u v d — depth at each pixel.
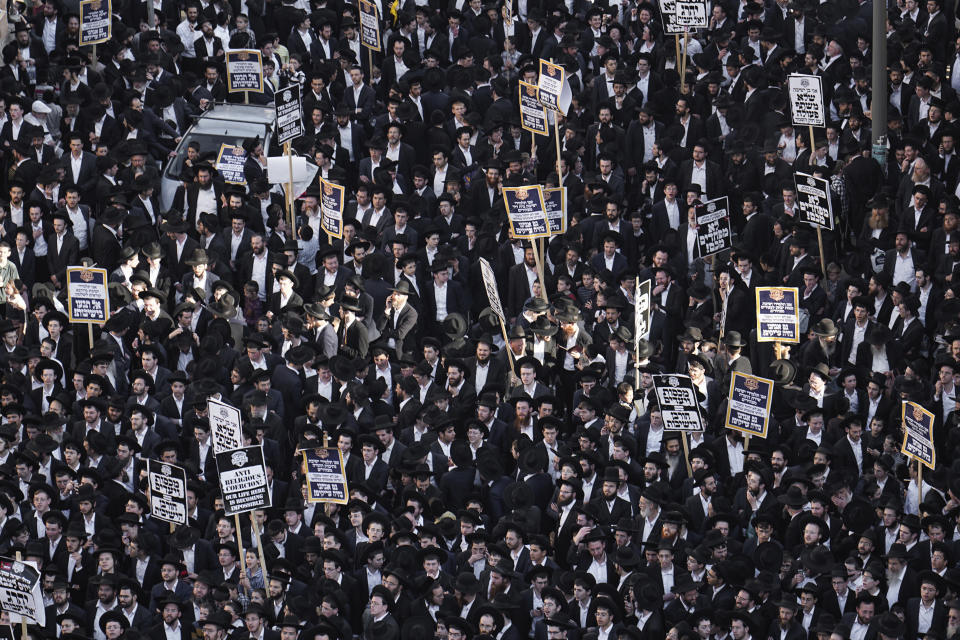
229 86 108.88
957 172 100.00
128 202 97.62
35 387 83.88
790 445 77.88
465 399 80.88
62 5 116.31
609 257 92.31
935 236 90.62
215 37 115.75
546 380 83.69
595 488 74.12
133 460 77.62
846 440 76.81
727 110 105.75
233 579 71.25
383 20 119.94
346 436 76.25
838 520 72.25
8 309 87.81
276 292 90.00
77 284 83.38
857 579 69.06
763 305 82.75
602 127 105.31
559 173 98.06
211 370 82.19
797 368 81.94
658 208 96.25
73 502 75.25
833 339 84.44
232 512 70.00
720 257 92.75
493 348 82.69
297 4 121.38
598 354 84.69
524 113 101.94
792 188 95.25
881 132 100.00
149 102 107.31
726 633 66.69
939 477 74.50
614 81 107.69
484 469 75.62
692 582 67.56
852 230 98.25
